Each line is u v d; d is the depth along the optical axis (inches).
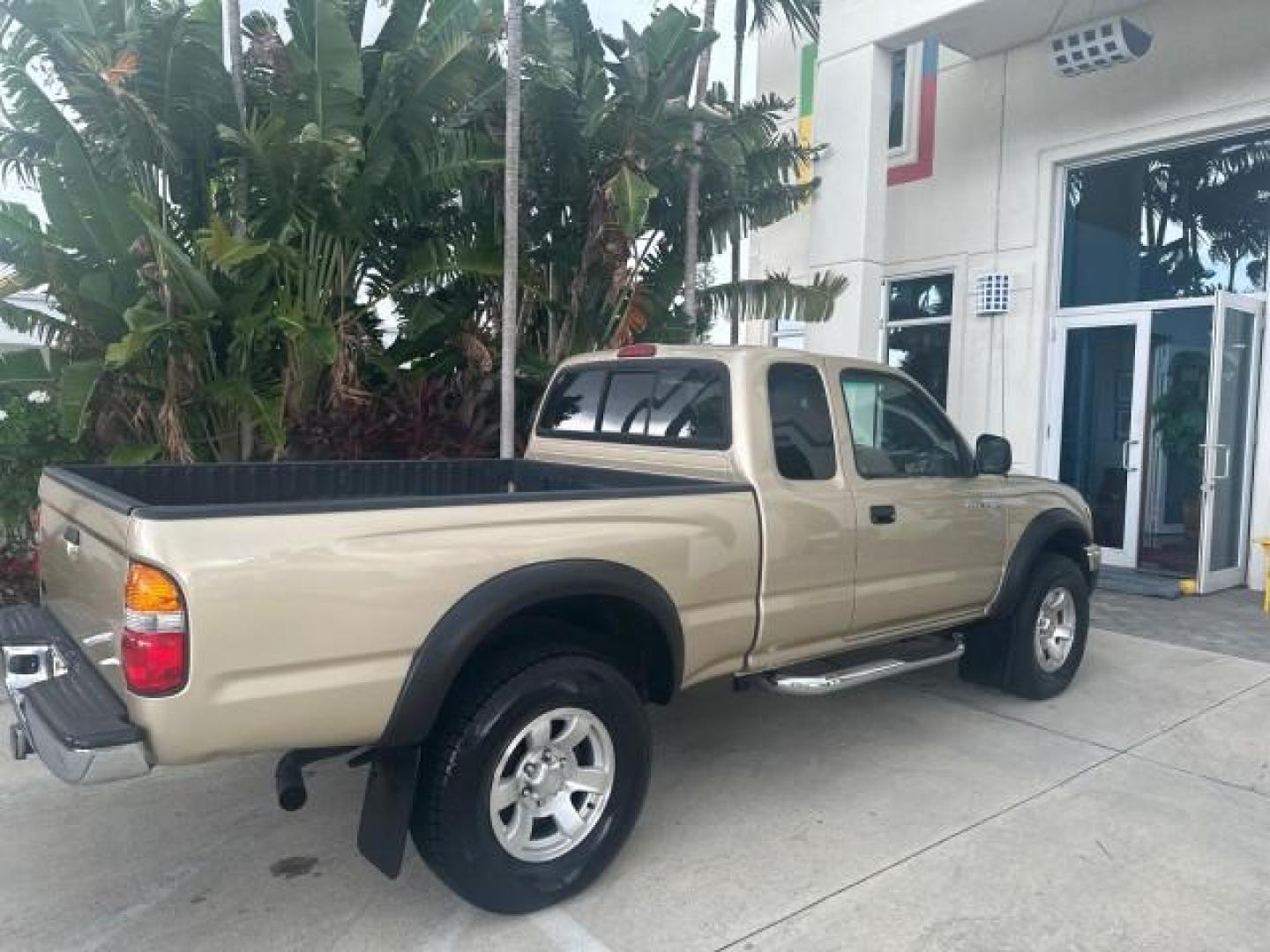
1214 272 335.6
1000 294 378.0
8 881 128.3
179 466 152.1
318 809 151.2
